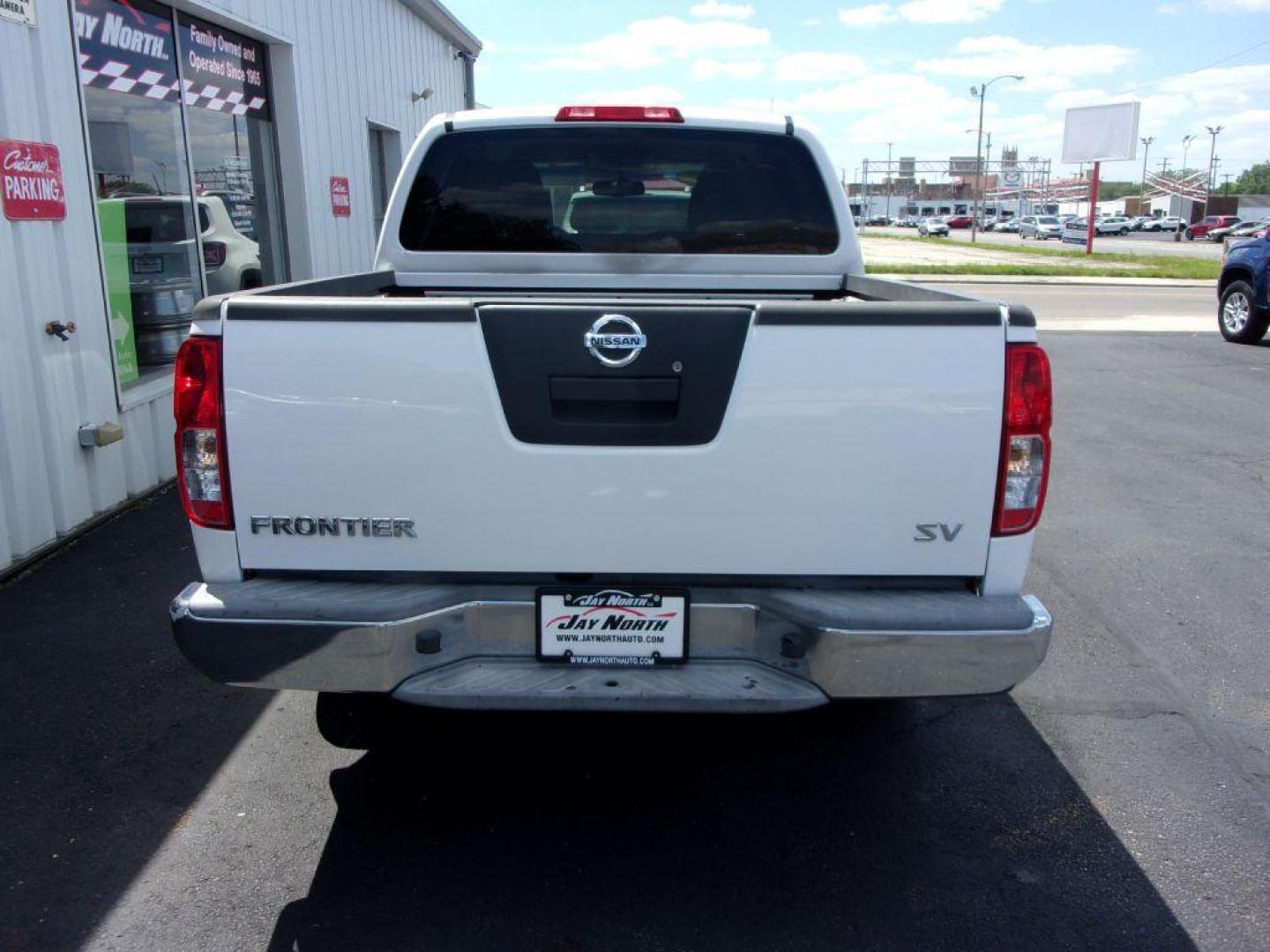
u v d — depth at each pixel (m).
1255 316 13.86
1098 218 79.56
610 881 2.96
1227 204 82.31
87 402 5.88
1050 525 6.32
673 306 2.68
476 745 3.72
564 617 2.82
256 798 3.36
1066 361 12.66
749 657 2.86
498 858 3.06
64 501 5.63
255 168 8.77
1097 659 4.48
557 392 2.71
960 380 2.72
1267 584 5.37
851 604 2.74
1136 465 7.78
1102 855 3.11
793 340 2.69
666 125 4.26
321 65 9.71
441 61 14.84
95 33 6.20
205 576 2.86
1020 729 3.87
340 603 2.72
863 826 3.25
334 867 3.01
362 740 3.73
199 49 7.66
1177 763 3.64
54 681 4.11
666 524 2.76
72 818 3.22
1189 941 2.75
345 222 10.44
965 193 108.75
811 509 2.76
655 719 3.92
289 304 2.70
